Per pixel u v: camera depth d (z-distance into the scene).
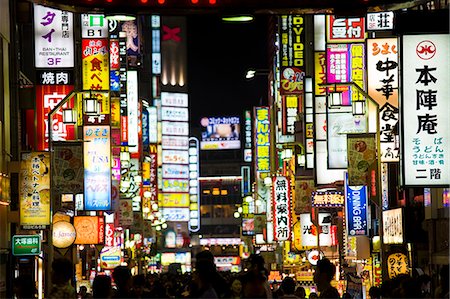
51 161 34.47
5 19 40.50
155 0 16.78
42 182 36.84
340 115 41.59
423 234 37.78
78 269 54.44
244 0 16.78
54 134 43.06
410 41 25.27
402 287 18.19
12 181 39.38
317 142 45.12
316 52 45.94
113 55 56.44
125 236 69.50
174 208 163.25
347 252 48.06
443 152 25.39
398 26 25.34
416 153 25.41
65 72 42.81
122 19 17.05
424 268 37.56
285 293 21.12
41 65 42.75
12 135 41.12
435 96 25.33
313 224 53.47
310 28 66.06
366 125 36.59
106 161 43.31
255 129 96.50
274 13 17.06
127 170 58.84
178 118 165.75
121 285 15.97
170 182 163.25
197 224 164.88
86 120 43.28
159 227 126.19
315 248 54.44
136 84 73.19
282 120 66.56
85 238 42.84
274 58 88.38
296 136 54.72
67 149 36.88
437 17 25.23
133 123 73.12
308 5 16.81
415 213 37.97
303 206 53.66
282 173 78.62
